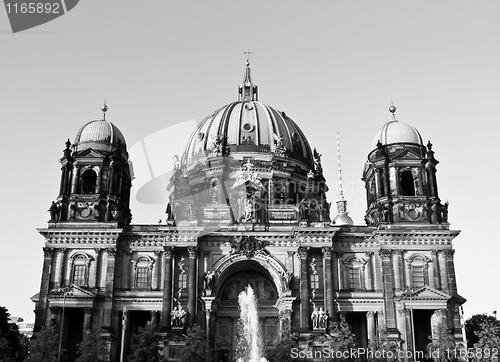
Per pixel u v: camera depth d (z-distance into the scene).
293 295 100.50
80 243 102.69
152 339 91.94
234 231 104.31
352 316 106.94
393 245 104.50
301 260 101.62
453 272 102.81
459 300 101.00
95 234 102.88
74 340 101.25
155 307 101.31
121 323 100.31
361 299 101.75
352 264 104.81
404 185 113.44
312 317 97.75
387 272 102.69
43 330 91.00
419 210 107.38
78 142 112.62
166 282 100.12
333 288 101.38
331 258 102.31
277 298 108.69
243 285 110.06
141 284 102.81
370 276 103.94
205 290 100.12
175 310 97.88
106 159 109.56
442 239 104.75
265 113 134.25
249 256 103.19
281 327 100.19
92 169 109.19
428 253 104.38
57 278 100.81
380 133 115.62
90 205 106.31
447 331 96.31
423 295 99.12
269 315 108.06
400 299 99.56
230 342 106.44
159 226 104.56
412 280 102.62
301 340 95.50
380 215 106.75
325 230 102.19
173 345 95.00
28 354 99.31
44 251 101.88
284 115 139.38
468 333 133.75
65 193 106.75
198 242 103.62
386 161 110.38
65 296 97.56
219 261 102.88
